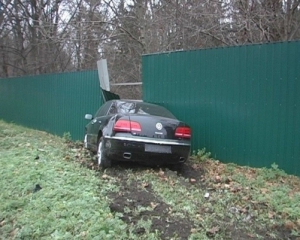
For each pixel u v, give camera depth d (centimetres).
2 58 3027
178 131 741
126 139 712
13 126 1761
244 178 705
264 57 782
